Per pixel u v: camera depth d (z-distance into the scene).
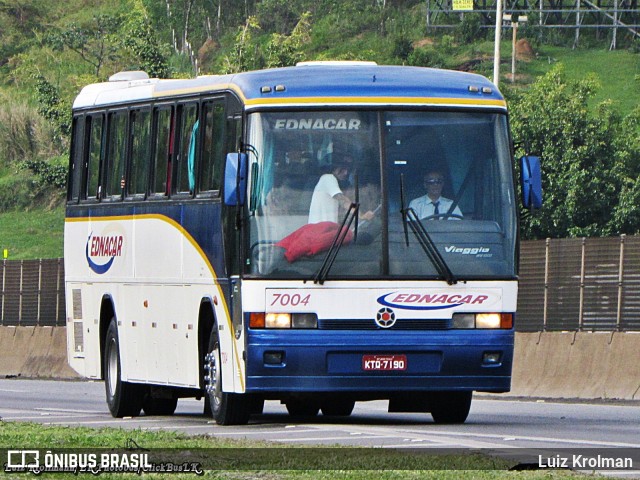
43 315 112.56
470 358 46.50
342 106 46.81
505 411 59.53
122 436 41.19
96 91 62.28
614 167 141.50
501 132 47.72
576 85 147.25
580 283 69.88
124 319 57.75
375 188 46.47
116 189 59.16
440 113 47.31
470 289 46.59
